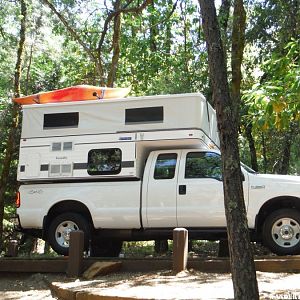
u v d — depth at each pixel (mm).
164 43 16297
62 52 18859
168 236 8805
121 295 6016
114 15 13094
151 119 9086
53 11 14430
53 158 9445
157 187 8797
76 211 9211
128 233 8984
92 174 9172
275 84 6227
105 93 10250
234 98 12562
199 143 8984
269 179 8438
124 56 16531
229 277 7219
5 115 17219
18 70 15539
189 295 5965
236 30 13008
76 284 7133
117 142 9164
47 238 9289
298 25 12430
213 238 8680
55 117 9617
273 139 15508
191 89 15344
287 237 8219
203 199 8547
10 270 8328
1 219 14891
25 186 9414
